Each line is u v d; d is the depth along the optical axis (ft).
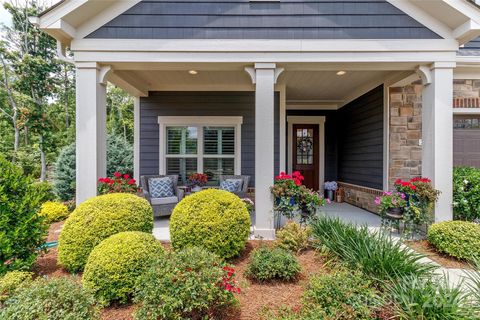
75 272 9.63
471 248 10.82
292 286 8.89
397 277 8.05
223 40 13.79
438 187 13.82
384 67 14.60
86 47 13.51
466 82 19.24
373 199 20.56
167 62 13.85
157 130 22.08
